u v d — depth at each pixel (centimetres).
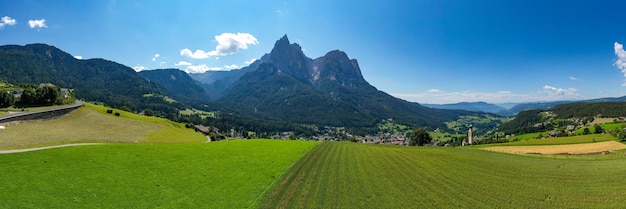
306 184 3447
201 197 2969
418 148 6881
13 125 6612
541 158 5641
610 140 9494
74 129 7556
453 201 2856
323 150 5984
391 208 2675
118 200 2739
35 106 11350
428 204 2778
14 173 2978
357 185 3403
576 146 8500
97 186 2977
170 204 2758
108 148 4372
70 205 2533
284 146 6222
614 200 2841
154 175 3516
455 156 5553
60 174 3127
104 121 9500
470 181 3609
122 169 3566
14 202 2447
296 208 2691
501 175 3941
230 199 2944
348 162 4744
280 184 3453
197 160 4388
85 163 3575
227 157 4762
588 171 4109
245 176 3772
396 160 4988
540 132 17638
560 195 3042
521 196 3014
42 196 2616
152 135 8594
